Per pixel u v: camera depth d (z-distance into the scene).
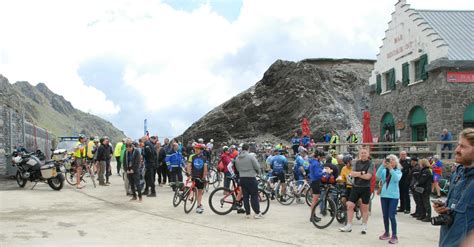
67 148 29.06
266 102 60.00
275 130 57.84
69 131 110.56
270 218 12.82
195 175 13.35
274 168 16.28
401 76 28.36
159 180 21.12
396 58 29.09
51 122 105.06
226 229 10.99
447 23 27.33
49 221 11.23
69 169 21.06
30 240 9.16
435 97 24.58
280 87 60.41
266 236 10.30
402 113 28.25
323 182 12.32
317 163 11.98
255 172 12.86
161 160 20.80
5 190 17.34
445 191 18.09
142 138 20.59
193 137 61.00
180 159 18.84
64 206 13.73
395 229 10.02
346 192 12.09
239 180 13.30
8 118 23.05
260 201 16.33
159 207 14.12
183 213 13.17
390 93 29.94
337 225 12.05
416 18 26.45
